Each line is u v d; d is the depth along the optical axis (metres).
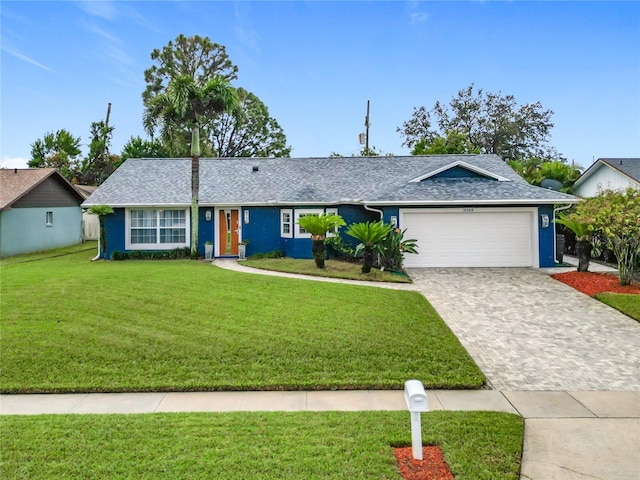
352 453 4.50
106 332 8.33
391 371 6.99
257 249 19.83
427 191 16.91
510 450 4.62
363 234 14.59
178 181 21.59
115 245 20.06
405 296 11.34
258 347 7.71
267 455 4.44
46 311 9.50
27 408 5.95
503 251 16.53
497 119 43.84
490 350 8.07
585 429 5.21
